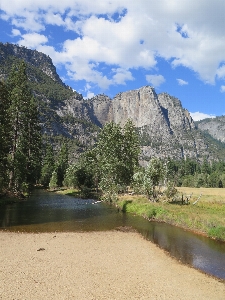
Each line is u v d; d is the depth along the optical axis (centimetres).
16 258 1648
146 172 4203
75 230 2570
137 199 4334
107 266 1605
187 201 4091
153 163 4194
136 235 2448
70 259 1694
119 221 3105
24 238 2164
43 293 1195
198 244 2172
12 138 5706
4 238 2125
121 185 5206
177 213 3109
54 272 1454
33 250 1841
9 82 6341
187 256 1867
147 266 1645
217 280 1470
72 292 1223
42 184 10350
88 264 1620
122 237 2359
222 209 3503
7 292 1180
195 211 3269
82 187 6838
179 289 1333
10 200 4366
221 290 1345
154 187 4231
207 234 2461
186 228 2738
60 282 1325
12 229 2486
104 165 5394
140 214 3516
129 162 5419
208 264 1716
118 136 5481
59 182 9781
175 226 2859
